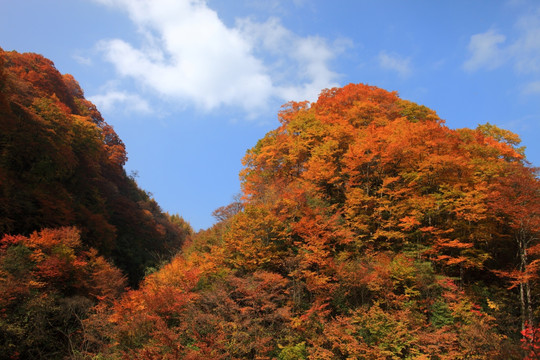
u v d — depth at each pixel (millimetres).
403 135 35656
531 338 22625
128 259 54438
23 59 69125
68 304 31078
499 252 31188
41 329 28172
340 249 30922
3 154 41750
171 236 76438
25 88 54844
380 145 36094
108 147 83875
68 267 34312
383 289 26219
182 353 22281
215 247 32500
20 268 30969
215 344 22016
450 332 23578
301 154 42906
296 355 22297
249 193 43781
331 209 34094
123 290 40156
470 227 28641
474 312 24719
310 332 24078
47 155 47250
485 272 30000
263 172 46031
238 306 25609
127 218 62500
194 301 26969
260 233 30141
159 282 31891
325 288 26766
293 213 32281
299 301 26297
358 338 23266
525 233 27125
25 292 29234
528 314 24312
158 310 26406
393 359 21266
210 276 29891
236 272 29156
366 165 36812
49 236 35531
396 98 57000
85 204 54281
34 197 41906
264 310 25156
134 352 24016
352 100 53906
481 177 31484
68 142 54000
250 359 22688
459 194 29000
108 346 27203
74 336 30062
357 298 26766
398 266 26422
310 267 28719
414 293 25484
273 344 23547
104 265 40219
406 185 33500
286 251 30156
